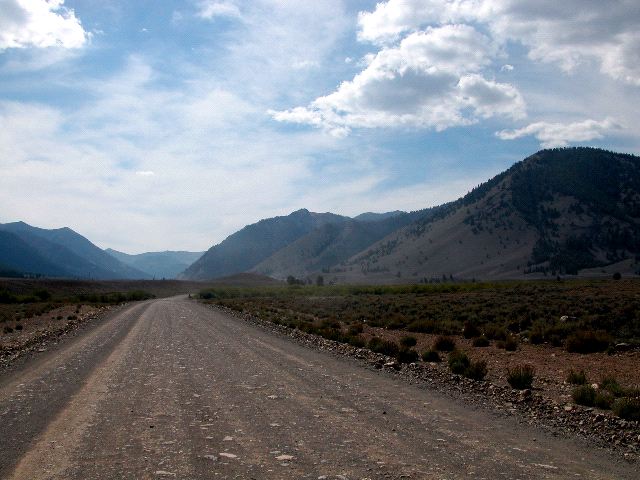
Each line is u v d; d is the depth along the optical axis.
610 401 10.52
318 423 9.20
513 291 58.88
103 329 28.62
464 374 14.00
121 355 18.11
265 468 6.80
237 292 122.56
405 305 45.75
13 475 6.56
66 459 7.18
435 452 7.57
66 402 10.80
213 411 10.05
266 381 13.30
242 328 29.47
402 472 6.68
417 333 26.67
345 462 7.06
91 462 7.04
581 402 10.94
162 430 8.67
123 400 10.99
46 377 13.80
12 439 8.15
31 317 39.47
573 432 8.94
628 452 7.84
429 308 41.06
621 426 9.12
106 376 13.91
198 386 12.56
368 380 13.63
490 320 31.19
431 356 17.20
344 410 10.23
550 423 9.52
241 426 8.95
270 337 24.67
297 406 10.53
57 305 59.41
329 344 21.33
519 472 6.75
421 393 12.05
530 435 8.69
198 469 6.74
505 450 7.76
